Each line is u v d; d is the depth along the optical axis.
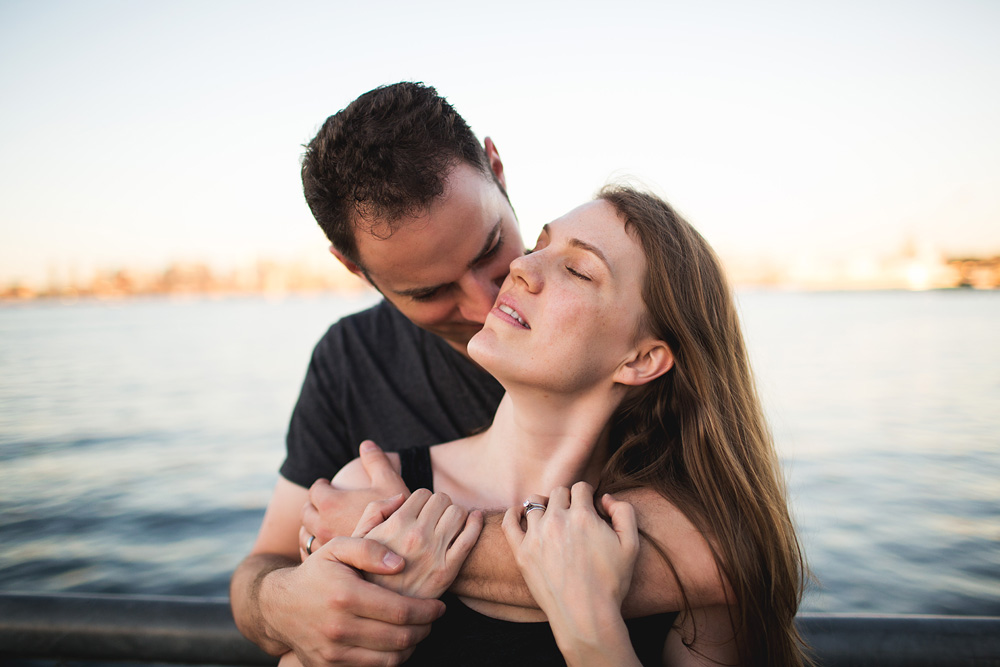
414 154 1.37
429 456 1.48
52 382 15.43
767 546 1.28
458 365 1.86
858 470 7.45
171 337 27.02
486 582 1.17
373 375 1.92
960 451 8.19
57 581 4.96
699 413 1.36
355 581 1.10
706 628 1.22
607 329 1.30
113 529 6.09
